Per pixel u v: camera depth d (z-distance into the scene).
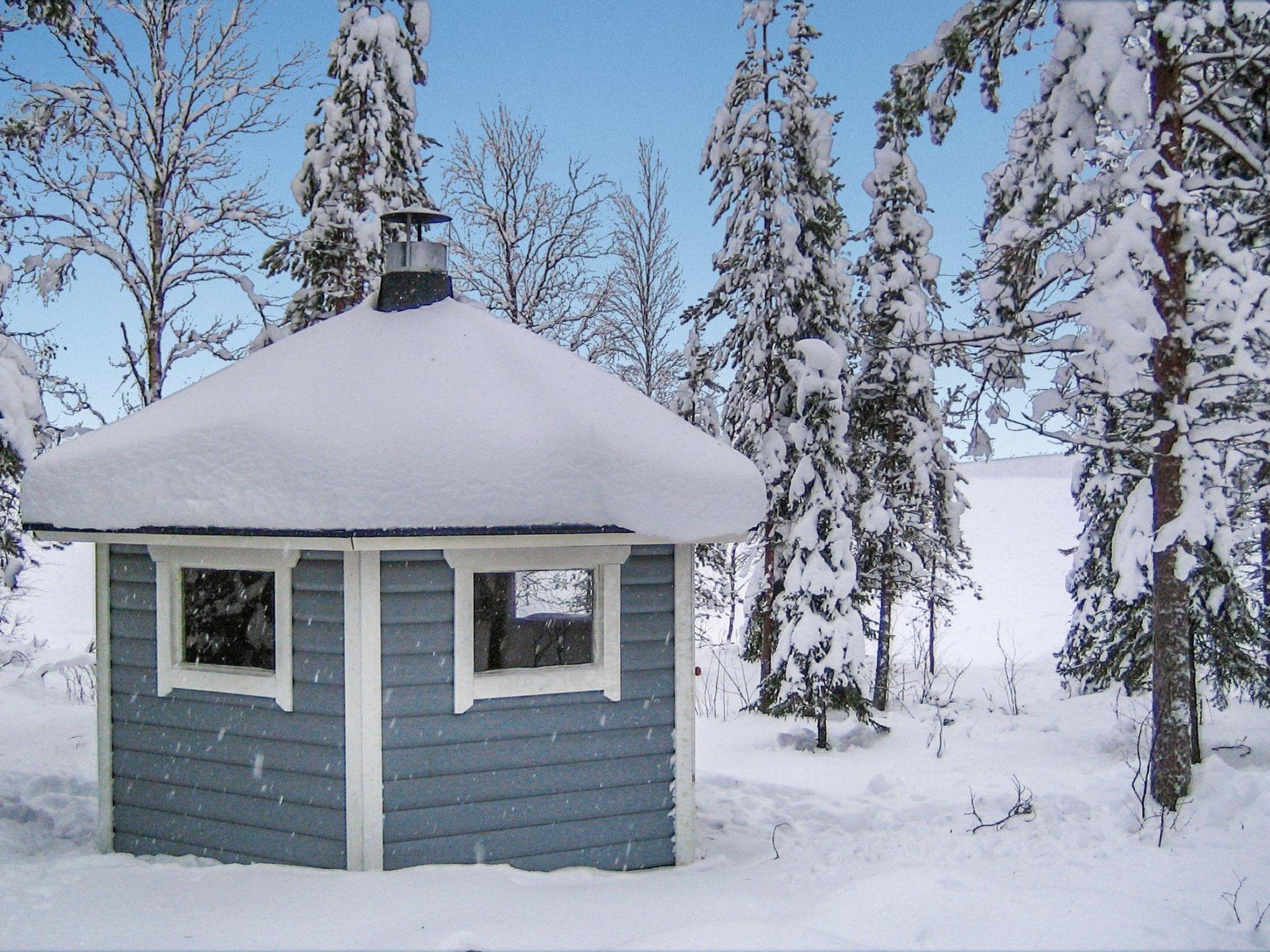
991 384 9.95
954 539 18.22
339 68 13.85
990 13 9.14
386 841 6.49
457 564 6.61
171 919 5.62
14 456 8.87
